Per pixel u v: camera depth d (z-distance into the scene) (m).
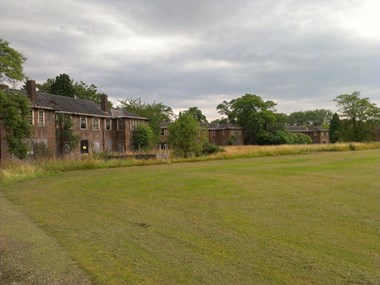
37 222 8.55
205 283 4.70
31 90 34.38
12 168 19.80
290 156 32.75
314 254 5.70
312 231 6.99
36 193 13.36
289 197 10.45
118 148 46.97
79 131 40.41
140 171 20.47
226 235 6.89
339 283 4.62
